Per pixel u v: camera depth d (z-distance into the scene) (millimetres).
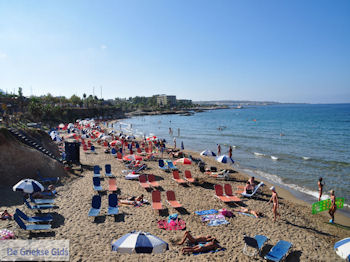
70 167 17000
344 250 7090
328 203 11531
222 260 7516
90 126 52250
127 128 68625
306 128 63875
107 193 13117
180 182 15102
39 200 10719
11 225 8695
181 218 10469
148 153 24781
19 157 14031
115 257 7270
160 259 7398
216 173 18250
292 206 13109
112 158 23000
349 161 25234
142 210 11109
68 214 10242
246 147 34719
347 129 60188
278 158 26562
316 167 22688
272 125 74438
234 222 10422
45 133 22703
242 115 140750
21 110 51750
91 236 8484
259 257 7770
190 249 7875
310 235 9797
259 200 13508
